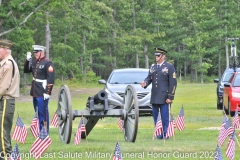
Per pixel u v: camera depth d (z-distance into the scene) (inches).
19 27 2655.0
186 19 5157.5
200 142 809.5
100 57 4790.8
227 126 689.0
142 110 1302.9
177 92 2583.7
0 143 625.6
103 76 5654.5
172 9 4943.4
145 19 4810.5
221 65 5600.4
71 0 2938.0
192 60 5019.7
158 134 791.7
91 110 796.6
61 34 4446.4
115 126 1119.0
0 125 621.3
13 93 625.0
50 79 842.8
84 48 4387.3
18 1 2532.0
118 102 1275.8
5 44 624.1
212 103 1894.7
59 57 4104.3
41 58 851.4
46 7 2783.0
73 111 796.0
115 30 4562.0
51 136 904.3
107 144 784.9
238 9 4776.1
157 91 883.4
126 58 5472.4
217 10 5012.3
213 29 4977.9
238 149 738.2
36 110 856.9
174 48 5605.3
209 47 5265.8
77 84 3639.3
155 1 4825.3
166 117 882.8
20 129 689.6
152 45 5068.9
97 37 4244.6
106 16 4461.1
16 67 628.4
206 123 1170.6
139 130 1008.9
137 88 1307.8
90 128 840.3
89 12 3818.9
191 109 1605.6
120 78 1357.0
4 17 2513.5
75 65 4163.4
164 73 883.4
